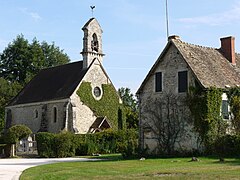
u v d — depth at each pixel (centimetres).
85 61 5828
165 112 3681
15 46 8531
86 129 5531
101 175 1986
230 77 3681
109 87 5950
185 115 3509
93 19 5941
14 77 8544
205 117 3334
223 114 3428
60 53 9150
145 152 3766
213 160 2742
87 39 5844
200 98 3366
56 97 5681
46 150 4194
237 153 3147
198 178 1708
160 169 2177
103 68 5919
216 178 1691
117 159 3416
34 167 2611
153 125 3788
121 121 6009
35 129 6031
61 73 6278
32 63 8512
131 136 4975
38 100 6034
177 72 3609
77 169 2352
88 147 4512
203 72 3506
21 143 4738
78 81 5619
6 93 7969
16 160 3734
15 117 6581
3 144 4409
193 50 3747
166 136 3650
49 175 2030
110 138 4816
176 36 3775
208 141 3306
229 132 3419
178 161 2798
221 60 3872
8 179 2002
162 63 3762
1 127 7619
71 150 4334
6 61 8594
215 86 3400
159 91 3759
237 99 3450
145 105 3884
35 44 8675
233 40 4000
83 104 5553
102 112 5772
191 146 3438
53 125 5659
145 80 3881
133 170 2205
